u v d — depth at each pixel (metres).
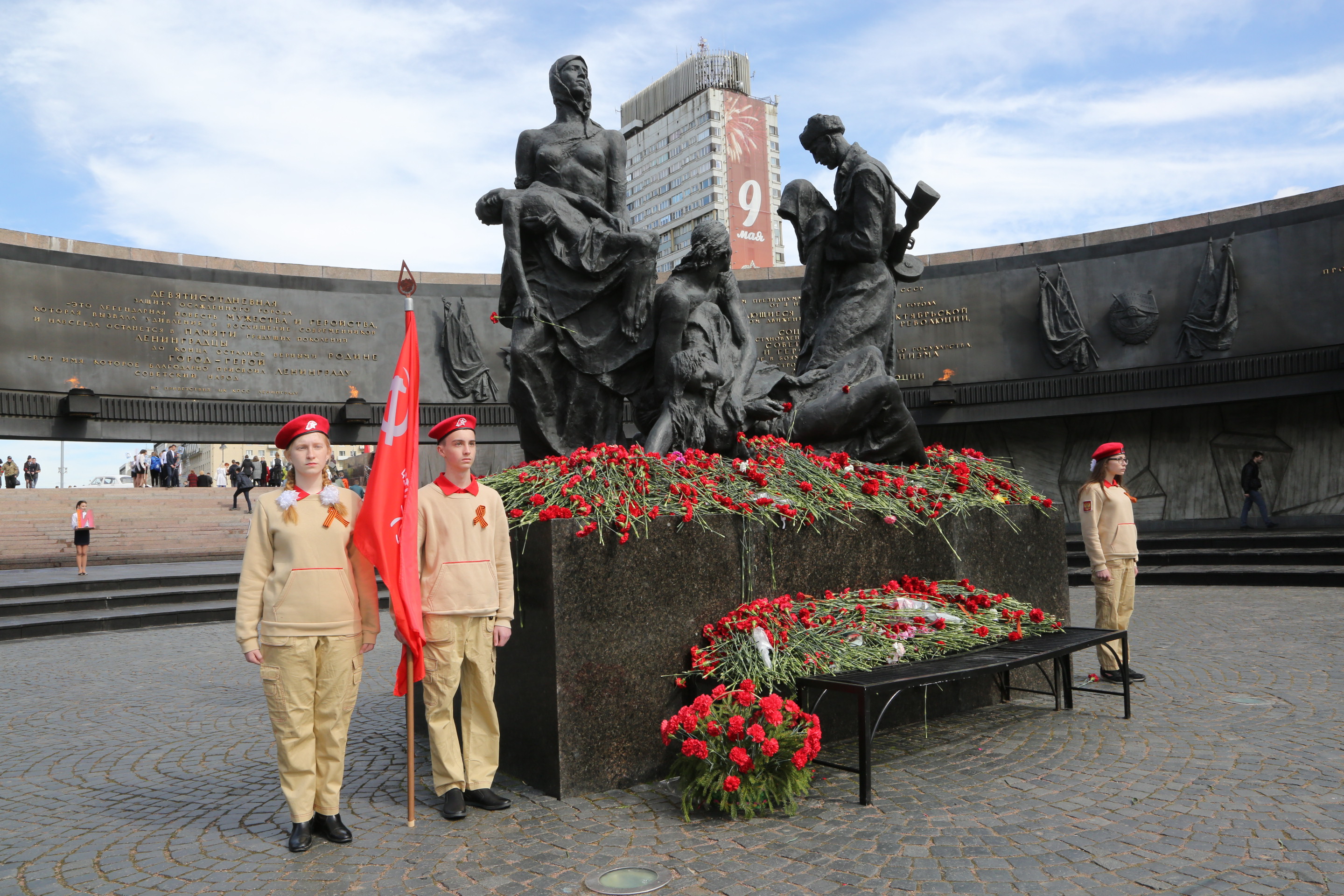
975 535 6.29
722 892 3.20
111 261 15.55
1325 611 9.89
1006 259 17.28
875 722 5.36
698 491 4.99
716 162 78.56
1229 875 3.21
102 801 4.53
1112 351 16.52
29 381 14.77
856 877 3.29
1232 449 17.08
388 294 17.39
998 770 4.57
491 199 6.98
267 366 16.53
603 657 4.39
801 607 4.91
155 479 26.52
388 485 3.92
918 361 17.56
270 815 4.23
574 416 7.06
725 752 3.98
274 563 3.80
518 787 4.47
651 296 7.07
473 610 4.08
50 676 8.18
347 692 3.85
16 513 17.52
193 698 7.12
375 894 3.29
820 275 8.69
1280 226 15.43
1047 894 3.12
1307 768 4.42
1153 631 9.03
